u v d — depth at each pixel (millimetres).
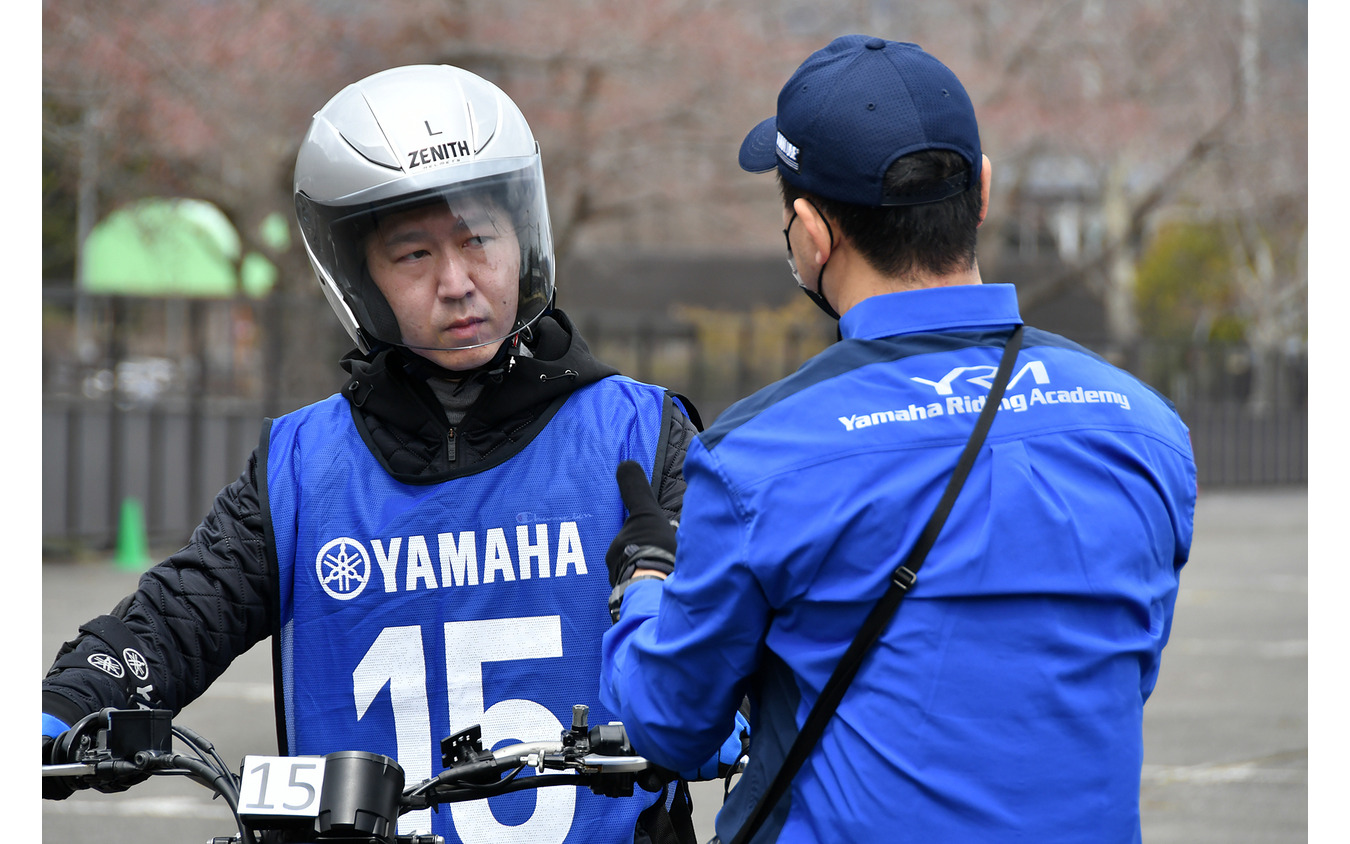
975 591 4410
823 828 4484
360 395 6141
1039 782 4383
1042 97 57281
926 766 4379
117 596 28188
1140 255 91625
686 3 47438
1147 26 57750
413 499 6008
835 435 4535
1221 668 24203
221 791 4816
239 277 48688
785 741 4641
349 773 4539
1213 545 45688
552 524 5984
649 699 4734
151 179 43875
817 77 4898
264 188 43594
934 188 4785
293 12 41938
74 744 5012
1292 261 89188
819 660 4504
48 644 22469
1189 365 73062
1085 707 4453
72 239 50500
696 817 15195
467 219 5945
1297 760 18062
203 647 5820
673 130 49844
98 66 39188
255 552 5992
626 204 50969
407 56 43875
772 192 50969
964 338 4766
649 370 52281
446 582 5953
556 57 45594
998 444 4535
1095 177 69000
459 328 5953
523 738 5891
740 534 4527
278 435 6195
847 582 4461
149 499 36469
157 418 36594
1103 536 4539
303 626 5988
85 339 36031
